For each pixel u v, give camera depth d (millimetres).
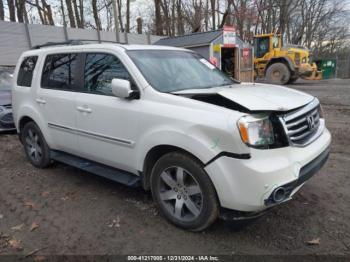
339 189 4211
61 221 3635
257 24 31188
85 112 4043
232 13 27297
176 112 3148
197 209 3182
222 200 2914
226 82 4336
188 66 4219
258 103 3004
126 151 3664
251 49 19969
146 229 3402
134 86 3592
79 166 4391
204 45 17281
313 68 21984
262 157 2789
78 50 4336
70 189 4520
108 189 4477
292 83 21219
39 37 16203
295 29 40844
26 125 5328
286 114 3016
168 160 3262
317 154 3252
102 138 3904
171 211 3432
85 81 4176
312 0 39656
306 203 3842
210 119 2904
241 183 2771
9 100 7926
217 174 2867
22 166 5547
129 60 3695
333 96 13617
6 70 9344
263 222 3449
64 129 4461
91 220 3633
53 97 4555
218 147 2850
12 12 22703
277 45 21734
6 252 3088
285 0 32688
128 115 3531
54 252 3066
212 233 3275
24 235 3369
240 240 3150
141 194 4270
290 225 3383
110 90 3854
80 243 3195
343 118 8914
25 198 4270
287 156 2924
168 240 3193
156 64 3865
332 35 45250
